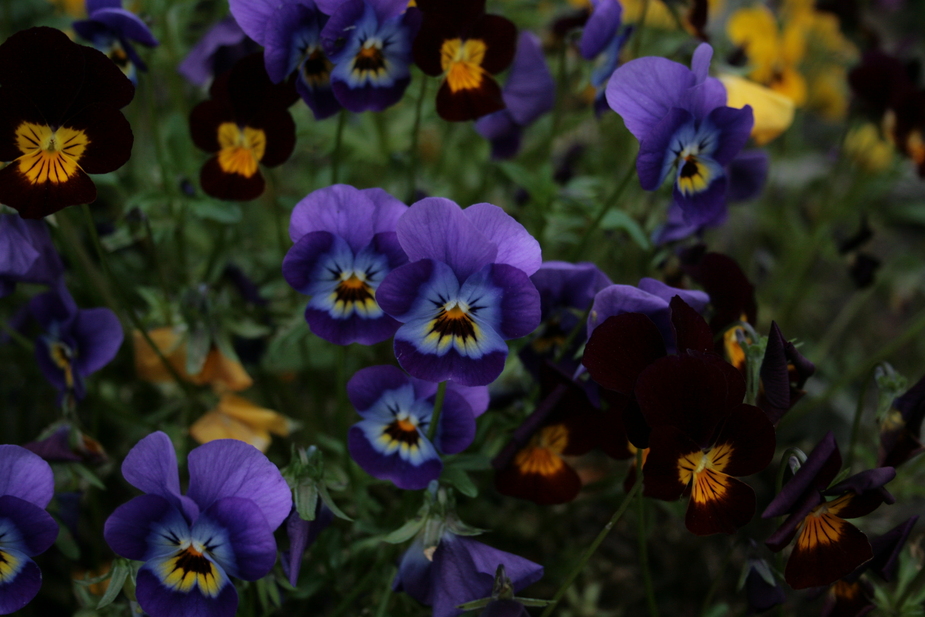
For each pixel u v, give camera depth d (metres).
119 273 0.57
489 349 0.43
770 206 0.82
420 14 0.47
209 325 0.51
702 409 0.42
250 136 0.48
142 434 0.55
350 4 0.45
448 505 0.45
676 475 0.43
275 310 0.55
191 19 0.61
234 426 0.52
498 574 0.44
